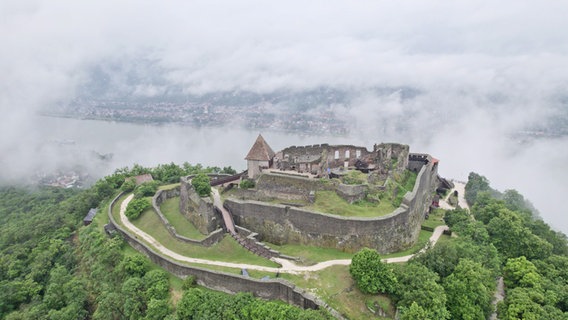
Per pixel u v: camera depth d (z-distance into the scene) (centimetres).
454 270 5222
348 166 8931
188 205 7450
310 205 6731
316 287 4981
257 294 5106
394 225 6034
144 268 6081
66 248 8288
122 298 5562
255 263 5700
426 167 8012
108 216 8425
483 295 4988
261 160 8319
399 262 5738
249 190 7619
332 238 6022
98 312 5559
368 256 4916
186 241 6462
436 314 4378
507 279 6097
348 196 6731
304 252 6000
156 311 5122
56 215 10506
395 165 8544
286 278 5209
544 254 6712
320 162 8125
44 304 6391
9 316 6278
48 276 7575
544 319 4759
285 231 6419
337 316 4503
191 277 5553
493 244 6856
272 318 4453
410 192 6694
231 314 4666
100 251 6962
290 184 7269
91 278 6638
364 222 5794
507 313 5088
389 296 4791
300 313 4381
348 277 5169
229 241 6266
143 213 8088
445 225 7656
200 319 4719
